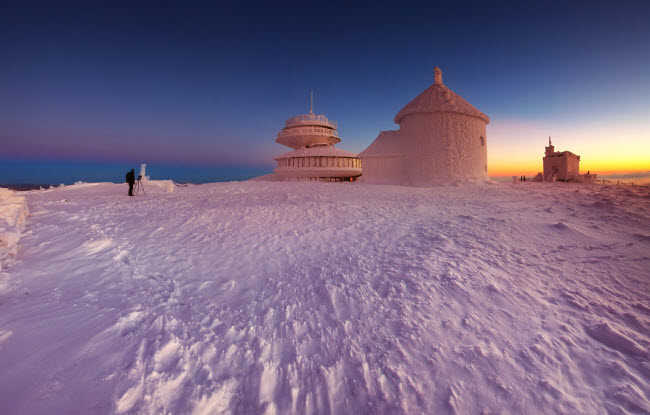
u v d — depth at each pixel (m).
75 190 20.17
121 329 2.77
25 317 2.73
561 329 3.29
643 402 2.39
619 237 5.98
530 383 2.61
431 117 24.11
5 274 3.69
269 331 3.30
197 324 3.21
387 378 2.67
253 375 2.63
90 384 2.06
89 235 5.98
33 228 6.36
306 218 8.95
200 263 5.30
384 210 10.13
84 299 3.31
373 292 4.16
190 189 20.83
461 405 2.43
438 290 4.10
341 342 3.15
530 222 7.43
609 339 3.10
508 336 3.19
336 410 2.43
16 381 1.97
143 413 1.99
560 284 4.25
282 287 4.41
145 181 19.38
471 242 6.04
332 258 5.59
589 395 2.50
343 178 40.84
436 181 23.44
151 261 5.14
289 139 44.78
